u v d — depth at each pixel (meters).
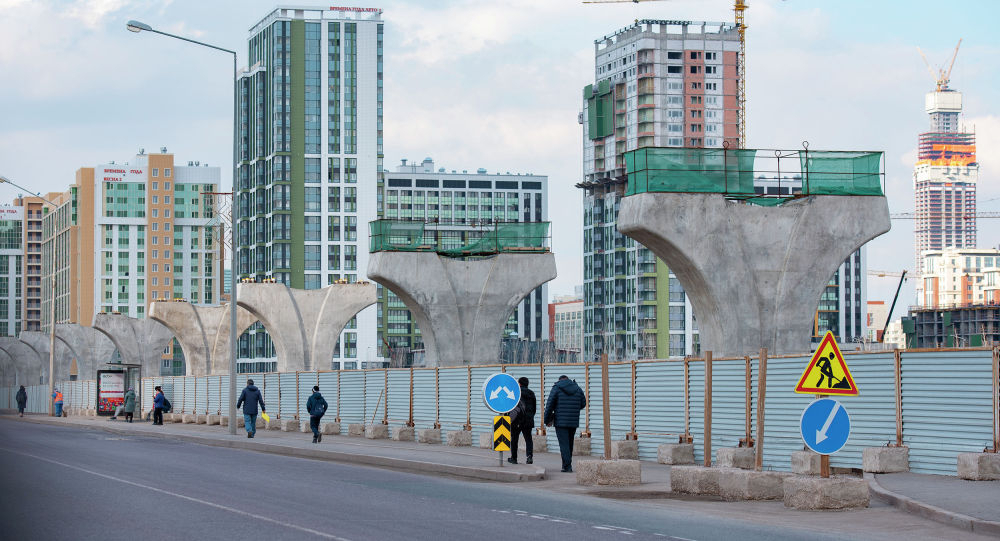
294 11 166.75
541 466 24.56
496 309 45.00
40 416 74.69
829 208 31.44
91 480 21.47
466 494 19.28
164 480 21.53
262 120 170.00
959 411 19.52
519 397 23.95
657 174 30.81
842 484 16.59
